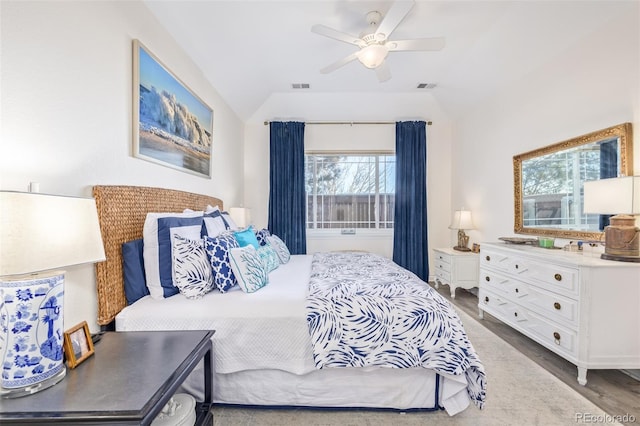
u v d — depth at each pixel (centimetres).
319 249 471
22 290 92
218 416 158
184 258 174
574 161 241
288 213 453
